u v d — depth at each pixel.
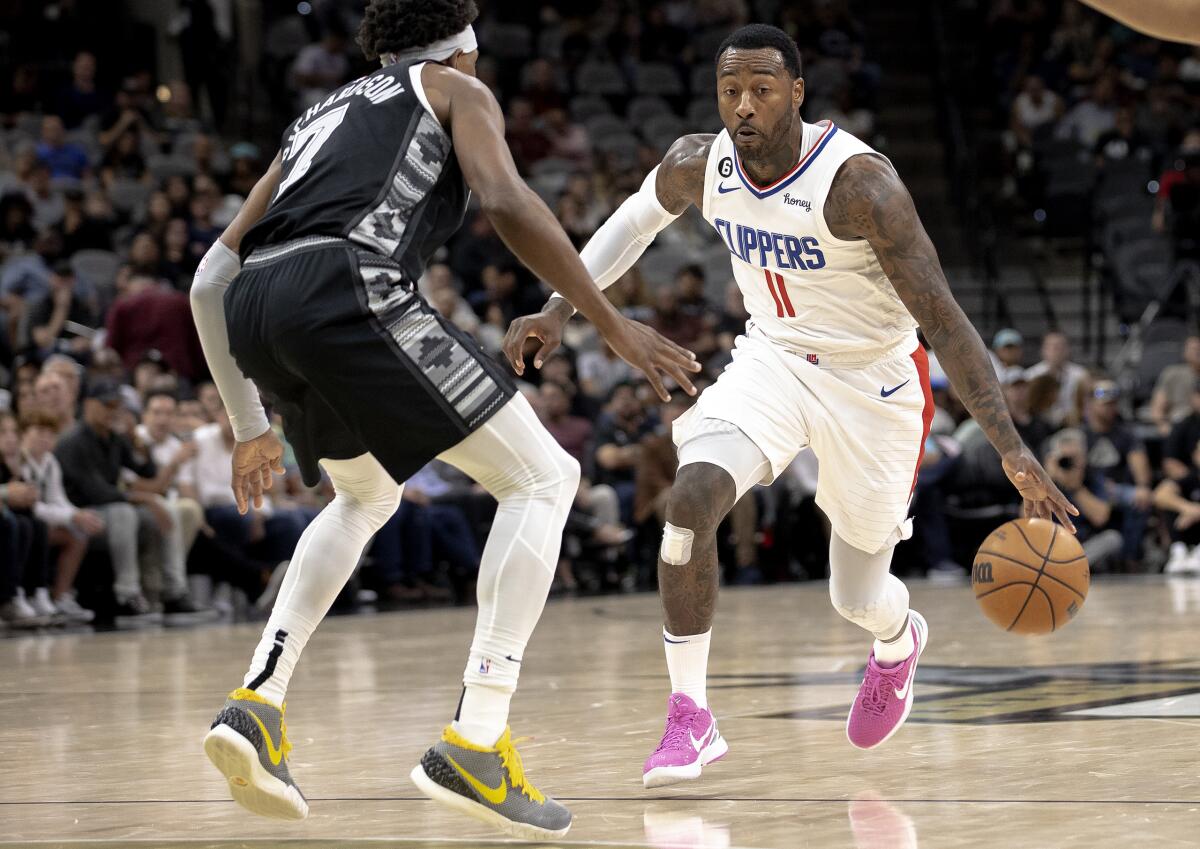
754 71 5.63
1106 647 10.27
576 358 21.53
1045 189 29.42
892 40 33.31
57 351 18.08
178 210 22.17
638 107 31.23
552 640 12.20
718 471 5.70
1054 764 5.70
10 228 21.03
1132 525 20.52
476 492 19.50
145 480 16.34
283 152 5.02
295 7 31.75
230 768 4.61
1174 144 30.00
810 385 5.89
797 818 4.83
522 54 32.12
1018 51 32.72
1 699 8.84
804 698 8.01
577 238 25.27
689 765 5.43
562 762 6.12
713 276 26.36
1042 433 20.80
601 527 19.81
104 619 16.08
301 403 4.84
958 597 15.88
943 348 5.59
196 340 19.28
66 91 26.39
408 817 5.03
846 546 6.09
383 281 4.59
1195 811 4.73
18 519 14.70
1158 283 27.00
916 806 4.96
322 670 10.26
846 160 5.67
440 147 4.76
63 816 5.14
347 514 5.02
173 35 30.72
